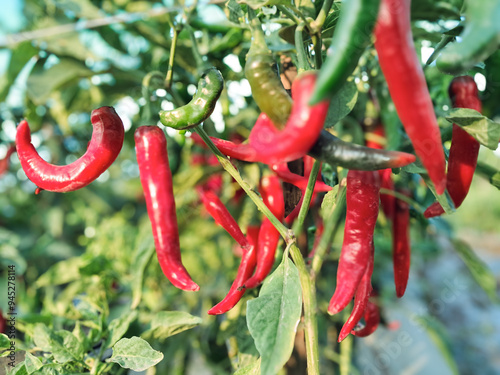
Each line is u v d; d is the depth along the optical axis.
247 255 0.29
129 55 0.56
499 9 0.14
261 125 0.21
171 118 0.23
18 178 0.88
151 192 0.26
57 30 0.37
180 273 0.26
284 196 0.33
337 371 0.57
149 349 0.26
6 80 0.49
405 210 0.34
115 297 0.50
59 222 0.83
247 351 0.35
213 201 0.30
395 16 0.15
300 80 0.16
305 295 0.25
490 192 3.23
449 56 0.15
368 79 0.39
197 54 0.31
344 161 0.19
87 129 0.72
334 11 0.25
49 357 0.30
